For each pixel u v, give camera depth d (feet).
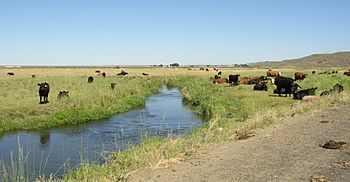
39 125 82.17
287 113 62.03
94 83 163.12
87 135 72.69
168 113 103.50
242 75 238.68
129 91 147.33
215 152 38.63
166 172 32.60
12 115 86.84
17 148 61.41
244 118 69.26
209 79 209.87
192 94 142.00
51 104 98.99
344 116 57.11
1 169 43.88
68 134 74.18
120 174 32.96
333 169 29.99
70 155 54.85
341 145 37.78
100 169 37.88
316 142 40.22
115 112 104.58
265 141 42.29
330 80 142.51
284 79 107.45
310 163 32.07
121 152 45.06
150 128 77.41
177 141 42.60
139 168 34.83
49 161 51.24
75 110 93.71
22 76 228.63
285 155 35.27
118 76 257.75
